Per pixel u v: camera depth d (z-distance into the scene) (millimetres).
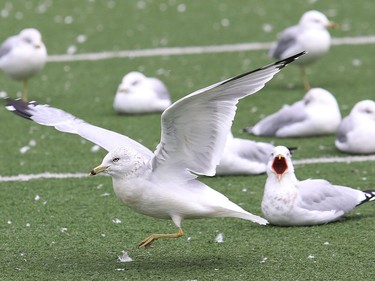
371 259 9727
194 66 21766
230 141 13484
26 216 11797
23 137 16266
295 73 21266
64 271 9594
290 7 27922
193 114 8594
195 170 9000
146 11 28375
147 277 9312
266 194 10945
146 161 9094
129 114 17812
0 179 13672
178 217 9180
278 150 10844
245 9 28062
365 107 14664
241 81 8469
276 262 9711
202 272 9438
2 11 28438
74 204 12289
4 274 9539
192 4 29156
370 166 13906
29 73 18578
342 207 11008
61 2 29812
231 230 10969
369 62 21656
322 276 9242
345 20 25984
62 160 14711
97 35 25453
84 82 20781
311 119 15688
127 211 11914
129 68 21891
